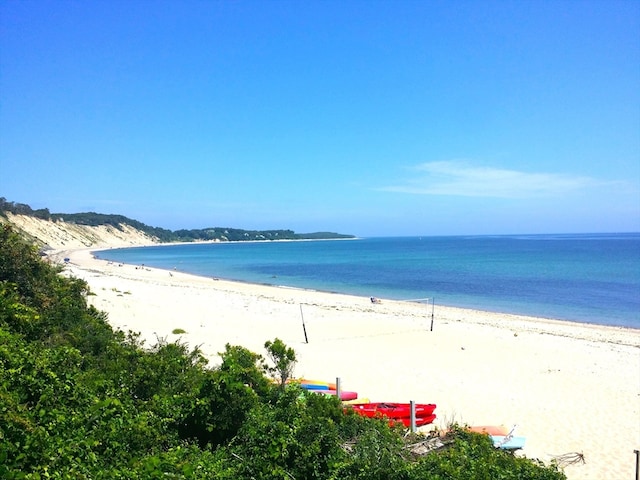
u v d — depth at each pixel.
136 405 8.41
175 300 39.22
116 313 29.36
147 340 22.45
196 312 33.31
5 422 5.54
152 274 71.06
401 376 18.83
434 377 18.81
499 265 84.38
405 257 115.31
